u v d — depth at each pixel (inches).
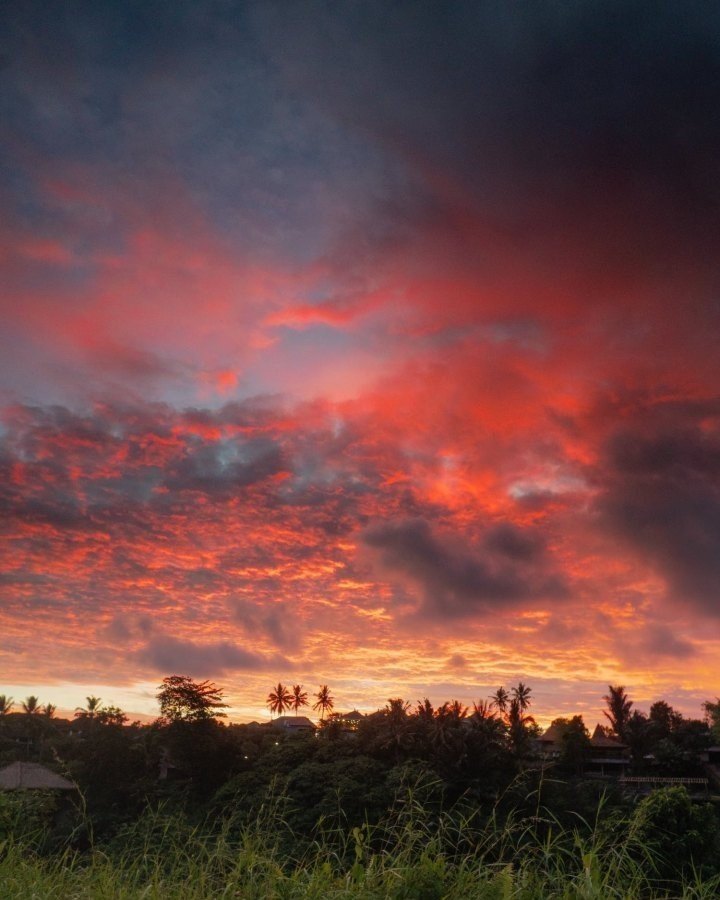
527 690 2893.7
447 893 139.8
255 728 3553.2
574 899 132.3
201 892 147.7
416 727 2455.7
